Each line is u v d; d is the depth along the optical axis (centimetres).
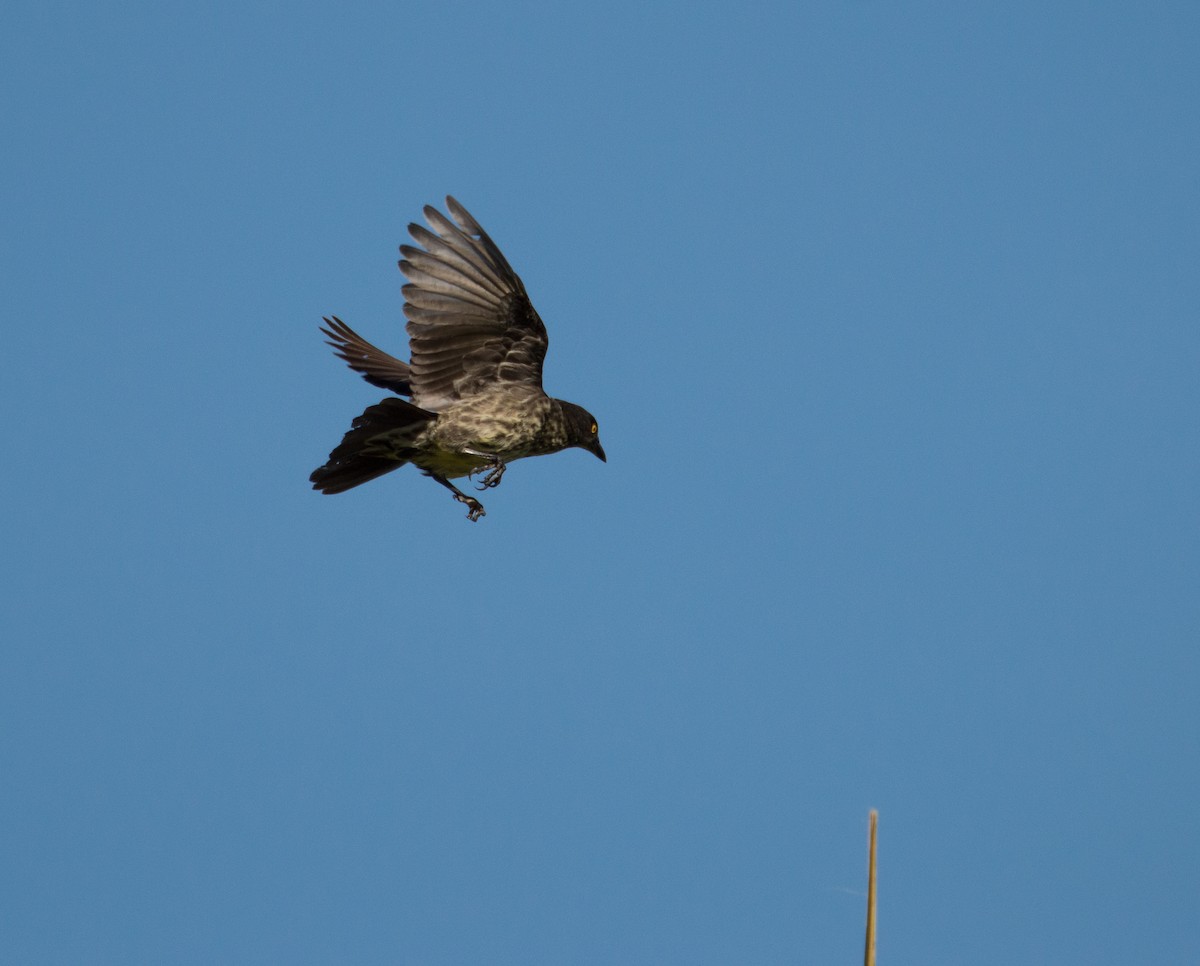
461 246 1402
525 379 1470
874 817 845
